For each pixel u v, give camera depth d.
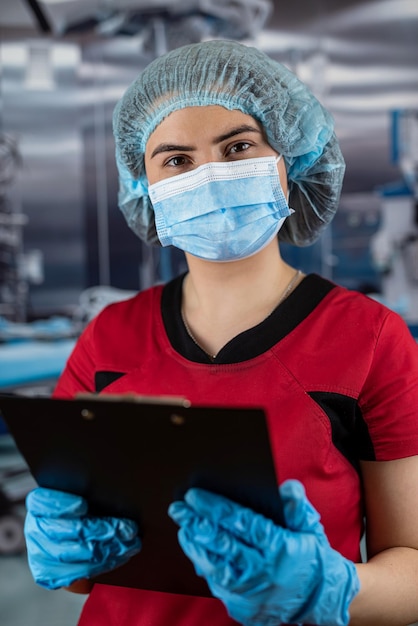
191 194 1.03
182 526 0.79
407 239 2.92
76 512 0.87
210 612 0.97
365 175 2.94
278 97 1.03
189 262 1.09
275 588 0.78
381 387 0.97
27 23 2.96
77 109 3.00
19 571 2.74
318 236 1.31
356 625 0.92
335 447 0.98
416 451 0.95
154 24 2.90
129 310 1.17
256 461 0.74
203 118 1.02
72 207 3.03
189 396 1.01
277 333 1.02
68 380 1.19
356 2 2.89
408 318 2.95
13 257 3.04
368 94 2.91
